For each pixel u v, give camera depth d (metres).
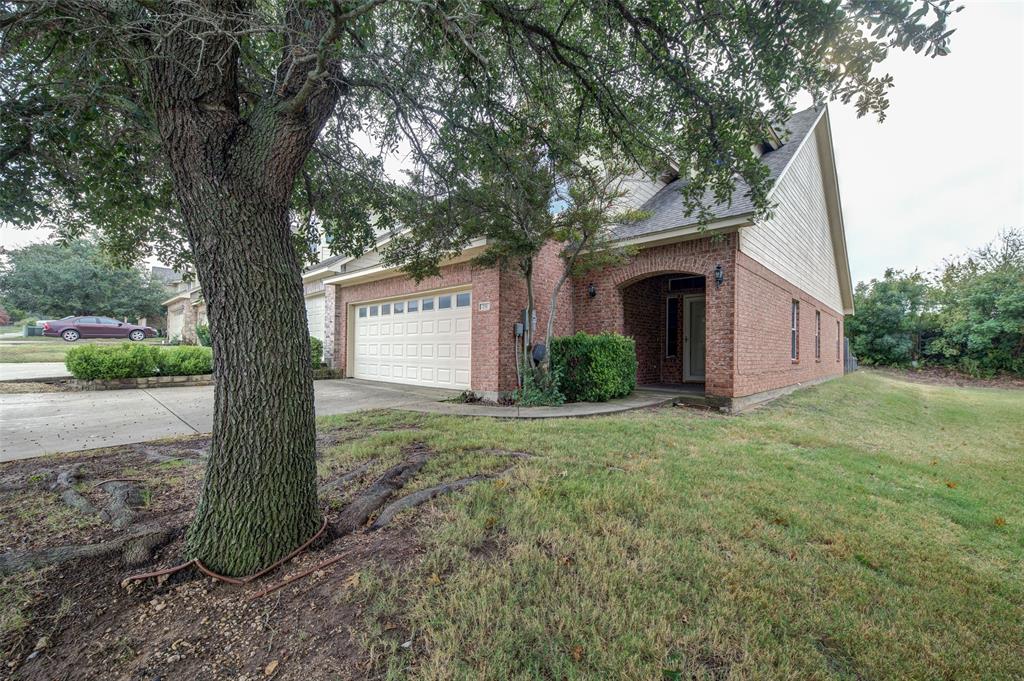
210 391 9.47
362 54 3.15
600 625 1.95
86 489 3.51
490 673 1.70
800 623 2.02
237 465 2.47
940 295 21.66
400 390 9.95
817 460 4.62
